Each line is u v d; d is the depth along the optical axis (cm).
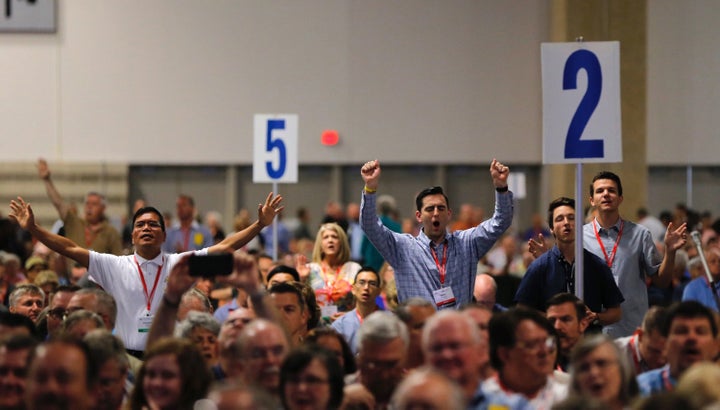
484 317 1334
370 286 1927
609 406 989
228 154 4619
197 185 4672
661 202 4741
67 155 4584
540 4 4628
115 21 4575
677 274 2473
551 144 1633
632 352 1438
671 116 4662
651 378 1275
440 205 1762
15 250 3447
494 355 1202
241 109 4616
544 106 1636
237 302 2144
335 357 1112
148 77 4588
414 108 4647
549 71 1636
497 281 2372
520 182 4494
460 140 4659
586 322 1502
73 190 4591
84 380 1045
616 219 1859
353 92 4638
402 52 4631
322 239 2342
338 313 2244
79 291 1588
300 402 1081
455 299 1759
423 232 1805
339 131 4644
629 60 4375
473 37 4638
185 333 1460
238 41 4603
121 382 1242
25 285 1970
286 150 2527
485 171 4716
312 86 4625
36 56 4566
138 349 1770
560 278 1766
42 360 1039
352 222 4344
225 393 935
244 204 4688
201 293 1750
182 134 4609
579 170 1633
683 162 4669
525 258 2978
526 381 1188
